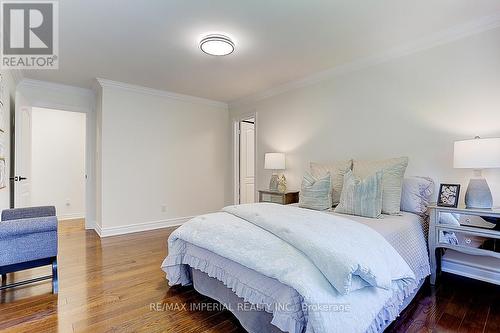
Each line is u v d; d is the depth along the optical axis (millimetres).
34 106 3854
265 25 2363
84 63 3203
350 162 2920
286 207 2287
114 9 2117
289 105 4031
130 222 4086
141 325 1680
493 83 2256
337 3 2049
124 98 4027
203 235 1922
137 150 4160
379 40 2648
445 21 2307
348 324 1182
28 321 1701
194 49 2838
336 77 3406
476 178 2176
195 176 4840
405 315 1773
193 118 4812
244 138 5301
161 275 2453
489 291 2113
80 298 2014
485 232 1955
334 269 1250
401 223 2057
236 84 4023
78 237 3816
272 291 1379
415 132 2715
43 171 5102
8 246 1913
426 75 2641
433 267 2219
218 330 1643
